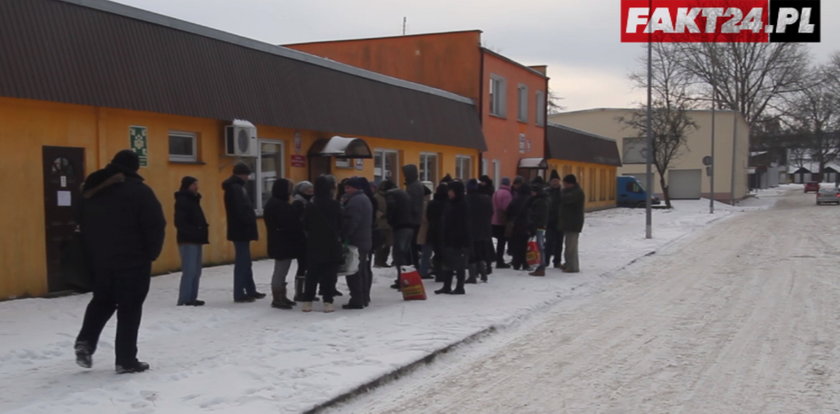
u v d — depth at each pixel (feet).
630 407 19.26
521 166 89.20
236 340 25.43
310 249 30.19
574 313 32.99
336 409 19.24
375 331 27.25
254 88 43.73
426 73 78.59
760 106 187.52
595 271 46.01
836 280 41.75
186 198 30.68
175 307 30.48
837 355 24.48
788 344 26.16
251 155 42.50
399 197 35.94
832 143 265.34
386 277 40.86
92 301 20.77
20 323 26.48
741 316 31.63
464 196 35.91
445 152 70.49
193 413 17.87
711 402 19.60
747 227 88.43
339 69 53.16
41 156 31.65
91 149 34.09
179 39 38.70
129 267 20.27
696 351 25.38
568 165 115.24
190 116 38.70
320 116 49.21
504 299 35.01
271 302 32.50
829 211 124.06
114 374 20.90
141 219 20.29
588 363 23.95
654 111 139.44
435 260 40.19
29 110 31.09
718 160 173.68
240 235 31.86
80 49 32.40
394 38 79.71
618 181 145.89
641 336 27.96
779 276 43.96
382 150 60.34
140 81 35.42
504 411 19.07
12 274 30.53
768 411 18.79
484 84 77.66
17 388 19.48
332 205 30.25
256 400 18.93
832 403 19.38
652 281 43.11
